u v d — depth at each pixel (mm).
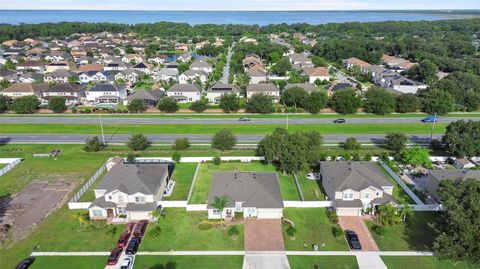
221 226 58688
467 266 49688
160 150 89438
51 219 60750
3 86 153125
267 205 60031
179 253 52344
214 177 66625
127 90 148750
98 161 83562
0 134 101562
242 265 50031
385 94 121688
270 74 185875
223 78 176875
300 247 53750
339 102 120438
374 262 50562
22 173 77812
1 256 51688
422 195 67125
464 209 48938
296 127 107062
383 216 58875
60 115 119500
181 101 137375
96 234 56719
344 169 68625
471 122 84000
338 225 59000
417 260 51000
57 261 50531
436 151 89375
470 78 146875
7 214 62281
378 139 98000
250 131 104188
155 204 62188
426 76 168500
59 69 180500
